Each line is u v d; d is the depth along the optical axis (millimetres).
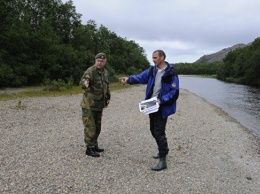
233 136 6074
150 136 5184
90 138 3654
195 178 3344
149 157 3902
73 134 5008
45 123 6047
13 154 3727
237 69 41219
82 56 22672
